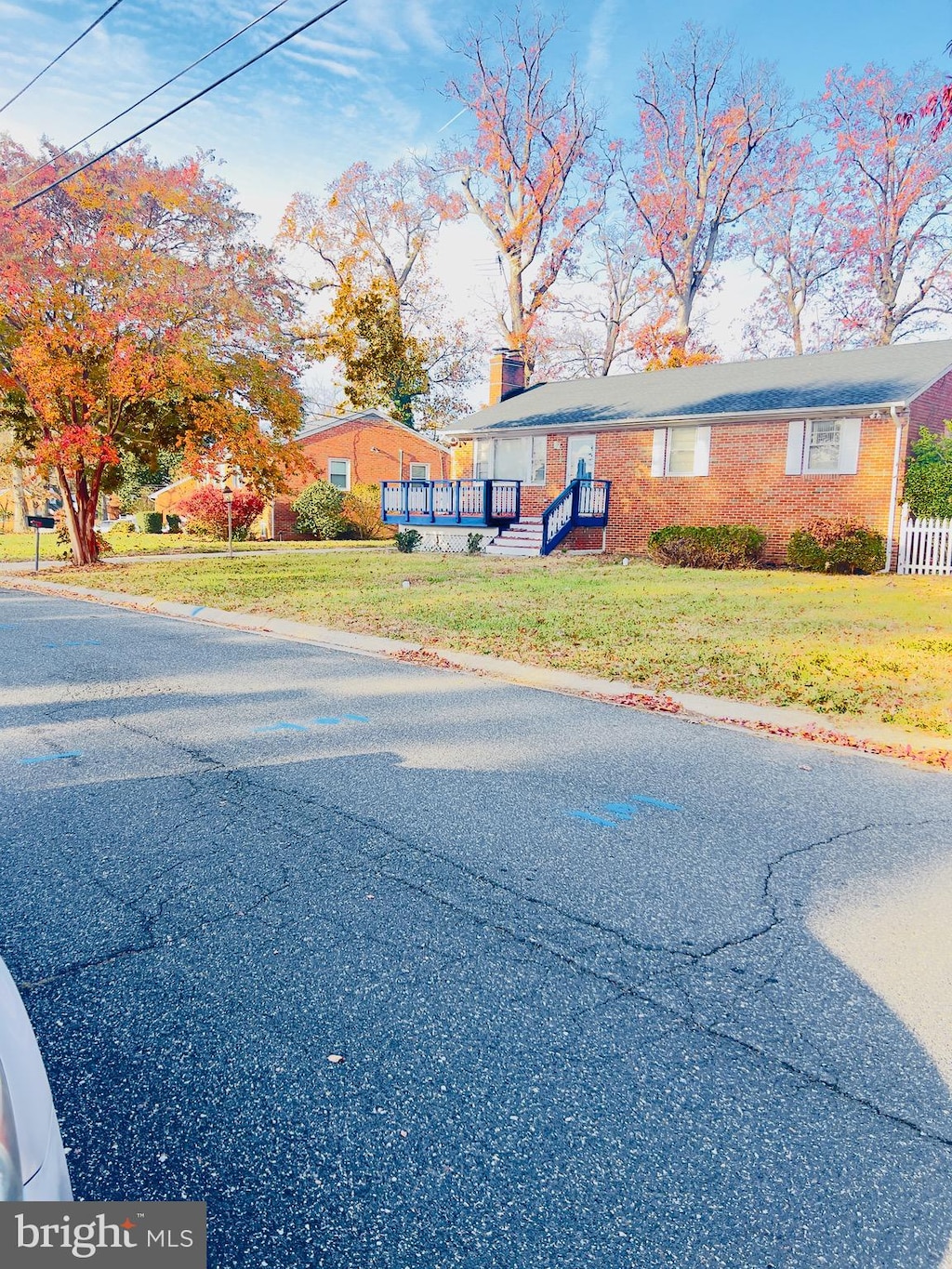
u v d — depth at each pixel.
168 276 17.75
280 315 19.98
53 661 9.12
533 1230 1.96
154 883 3.75
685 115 37.25
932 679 8.01
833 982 3.07
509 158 38.31
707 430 21.09
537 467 24.92
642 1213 2.01
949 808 4.93
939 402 19.97
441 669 8.88
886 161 36.31
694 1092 2.45
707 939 3.37
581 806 4.82
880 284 38.22
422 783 5.17
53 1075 2.47
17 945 3.22
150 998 2.88
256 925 3.39
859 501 18.86
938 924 3.52
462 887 3.77
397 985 2.98
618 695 7.62
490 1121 2.31
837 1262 1.89
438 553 24.30
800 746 6.20
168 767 5.43
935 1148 2.25
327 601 13.70
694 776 5.41
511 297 40.75
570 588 15.44
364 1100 2.39
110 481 22.09
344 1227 1.95
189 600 14.06
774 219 38.84
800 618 11.70
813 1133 2.29
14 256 17.09
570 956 3.21
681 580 16.67
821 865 4.10
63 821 4.48
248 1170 2.12
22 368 17.73
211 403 19.06
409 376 41.41
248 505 31.31
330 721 6.65
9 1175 1.24
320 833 4.36
